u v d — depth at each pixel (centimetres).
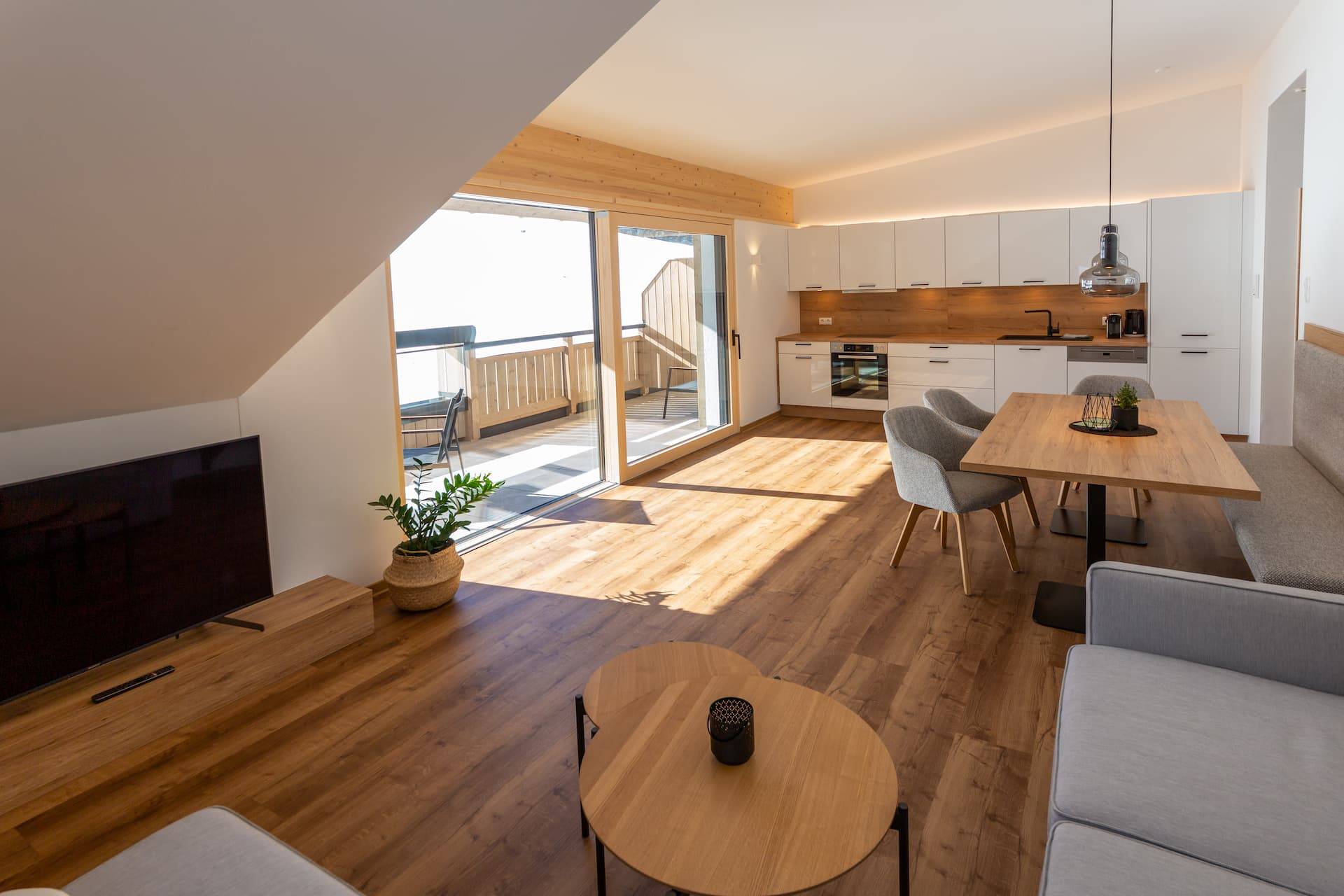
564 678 319
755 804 167
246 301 268
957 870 210
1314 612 207
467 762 265
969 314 791
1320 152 417
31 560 255
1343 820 156
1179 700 198
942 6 404
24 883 218
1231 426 645
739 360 770
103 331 242
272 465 358
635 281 618
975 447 362
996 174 755
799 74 482
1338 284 385
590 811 167
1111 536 449
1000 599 376
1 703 249
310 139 204
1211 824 158
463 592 411
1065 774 177
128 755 276
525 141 504
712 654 241
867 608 372
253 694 314
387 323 407
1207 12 462
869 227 795
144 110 167
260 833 176
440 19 187
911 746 264
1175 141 679
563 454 579
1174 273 648
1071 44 491
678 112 527
